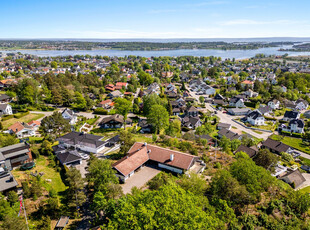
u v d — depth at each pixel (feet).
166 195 111.75
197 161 217.36
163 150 213.25
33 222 138.51
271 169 216.74
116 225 104.17
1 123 304.71
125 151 225.97
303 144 319.68
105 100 467.52
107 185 149.79
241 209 153.38
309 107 516.32
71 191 151.53
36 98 413.39
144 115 394.73
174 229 96.02
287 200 164.96
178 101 517.55
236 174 160.56
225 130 342.23
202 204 126.11
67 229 136.98
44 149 228.63
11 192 149.79
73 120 354.95
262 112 450.30
